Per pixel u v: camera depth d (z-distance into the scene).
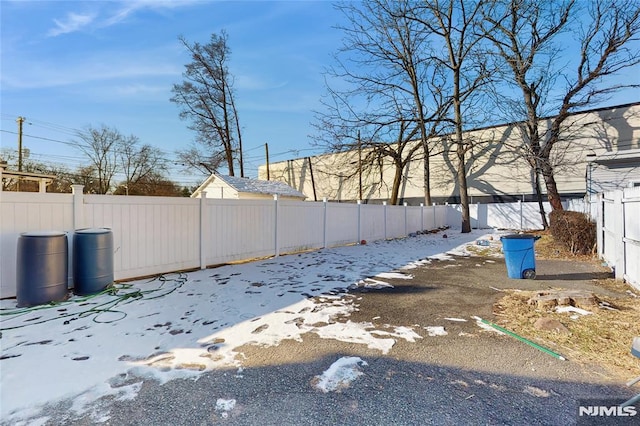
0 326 3.48
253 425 1.90
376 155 19.12
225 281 5.66
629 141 15.37
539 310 3.96
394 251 9.60
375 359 2.77
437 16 15.28
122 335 3.26
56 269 4.29
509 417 1.96
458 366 2.63
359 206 11.57
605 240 7.05
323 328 3.50
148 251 5.88
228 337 3.23
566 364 2.64
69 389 2.25
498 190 19.73
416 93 17.52
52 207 4.74
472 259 8.23
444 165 22.23
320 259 8.07
